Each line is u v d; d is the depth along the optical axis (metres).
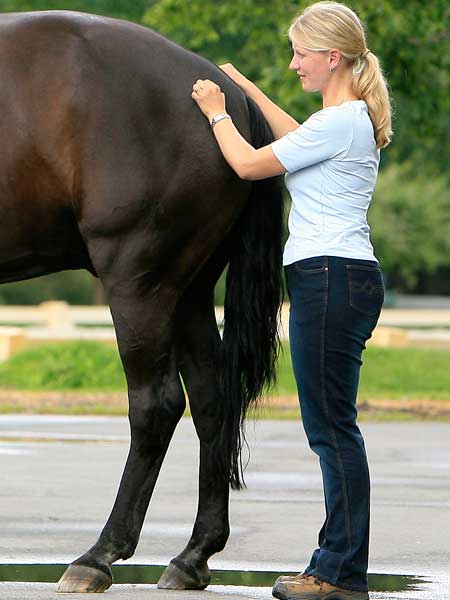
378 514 14.42
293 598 9.88
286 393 27.34
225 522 10.57
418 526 13.76
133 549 10.23
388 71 30.23
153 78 9.93
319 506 14.83
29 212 10.05
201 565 10.55
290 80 30.83
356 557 9.85
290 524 13.76
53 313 52.06
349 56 9.85
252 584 10.90
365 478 9.86
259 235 10.34
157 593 10.25
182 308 10.45
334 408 9.83
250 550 12.45
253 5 31.77
